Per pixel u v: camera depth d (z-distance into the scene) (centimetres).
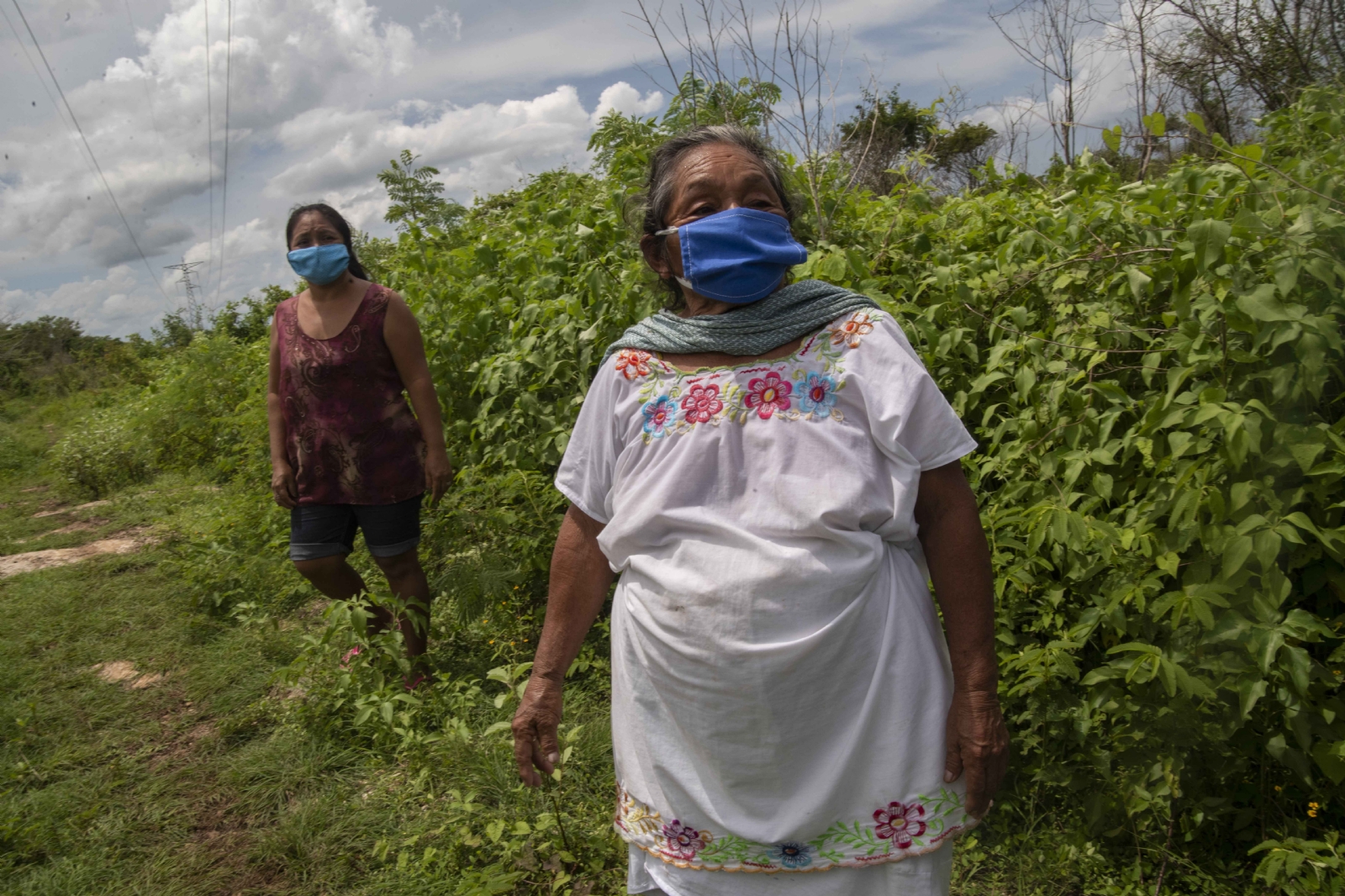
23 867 263
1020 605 253
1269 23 517
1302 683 191
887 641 134
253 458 664
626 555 147
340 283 321
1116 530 226
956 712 137
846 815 137
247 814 280
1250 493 200
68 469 959
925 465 135
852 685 133
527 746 166
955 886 222
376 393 321
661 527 140
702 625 133
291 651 395
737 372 139
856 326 136
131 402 1249
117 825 275
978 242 360
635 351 150
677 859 145
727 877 142
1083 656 246
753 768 137
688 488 138
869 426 134
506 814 257
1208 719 217
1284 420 211
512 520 364
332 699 320
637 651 145
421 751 287
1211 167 274
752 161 152
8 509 898
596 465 155
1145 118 264
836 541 131
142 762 316
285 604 456
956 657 138
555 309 389
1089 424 249
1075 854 218
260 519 548
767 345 138
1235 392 218
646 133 563
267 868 253
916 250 359
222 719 337
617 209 425
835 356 136
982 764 134
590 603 165
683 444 139
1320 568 214
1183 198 283
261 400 681
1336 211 216
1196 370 221
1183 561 228
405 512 333
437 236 660
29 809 287
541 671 165
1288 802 217
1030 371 261
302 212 322
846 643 131
